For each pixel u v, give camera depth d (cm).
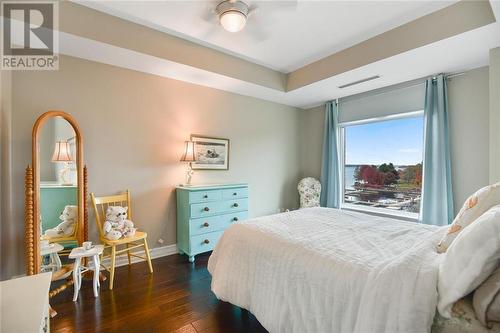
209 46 277
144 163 286
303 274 129
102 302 196
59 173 227
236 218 319
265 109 406
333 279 116
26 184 198
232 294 166
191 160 299
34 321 81
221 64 290
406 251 127
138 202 283
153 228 294
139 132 282
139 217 283
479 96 261
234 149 369
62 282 224
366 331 96
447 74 281
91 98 252
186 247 284
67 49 227
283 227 183
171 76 298
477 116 262
